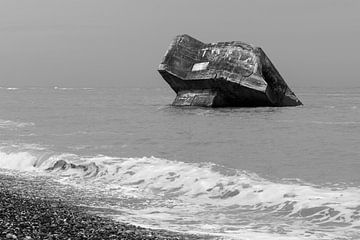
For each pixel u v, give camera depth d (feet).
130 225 35.60
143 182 54.95
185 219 39.37
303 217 39.65
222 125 121.08
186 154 76.74
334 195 45.39
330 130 108.99
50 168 66.18
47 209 39.40
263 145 86.84
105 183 55.42
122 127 121.60
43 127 122.31
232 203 45.21
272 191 47.47
